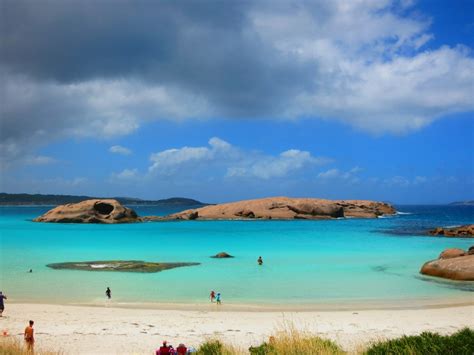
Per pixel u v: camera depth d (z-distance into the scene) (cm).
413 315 2175
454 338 1071
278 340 1226
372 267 3712
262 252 4759
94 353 1532
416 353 1030
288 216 11894
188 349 1452
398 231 7869
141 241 6038
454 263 3209
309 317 2141
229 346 1362
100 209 10794
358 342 1625
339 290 2800
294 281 3108
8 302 2520
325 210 12344
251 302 2492
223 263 3931
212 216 11919
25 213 19362
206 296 2648
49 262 3991
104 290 2817
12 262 3994
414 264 3875
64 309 2331
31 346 1381
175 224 10062
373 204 14362
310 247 5244
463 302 2480
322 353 1105
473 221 11569
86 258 4297
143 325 1970
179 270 3566
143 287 2908
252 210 12088
